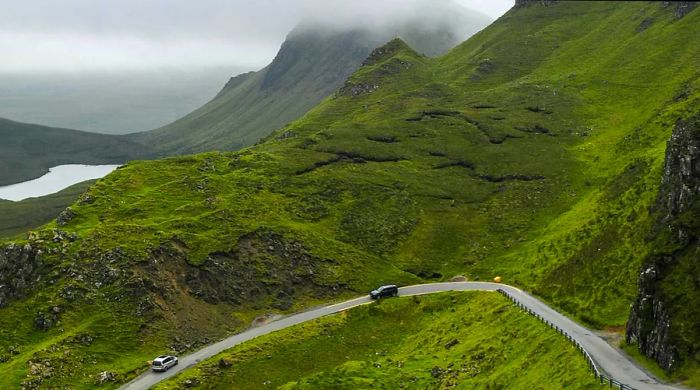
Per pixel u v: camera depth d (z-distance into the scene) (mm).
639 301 69000
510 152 186125
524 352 75312
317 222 145125
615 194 118688
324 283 123562
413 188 163500
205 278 115688
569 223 125688
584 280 91938
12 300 105688
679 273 66250
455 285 120250
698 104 155000
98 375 90875
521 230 141375
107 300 104438
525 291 104312
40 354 91750
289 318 112500
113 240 116312
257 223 134125
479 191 165125
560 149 184875
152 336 100750
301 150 189375
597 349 68188
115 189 146750
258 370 94500
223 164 174875
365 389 77438
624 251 89375
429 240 143250
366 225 146125
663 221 84125
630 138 168000
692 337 59219
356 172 170875
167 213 135625
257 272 121312
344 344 104000
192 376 90312
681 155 81188
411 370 84562
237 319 111000
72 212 132250
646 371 60844
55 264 110438
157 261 113000
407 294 118625
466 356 84188
